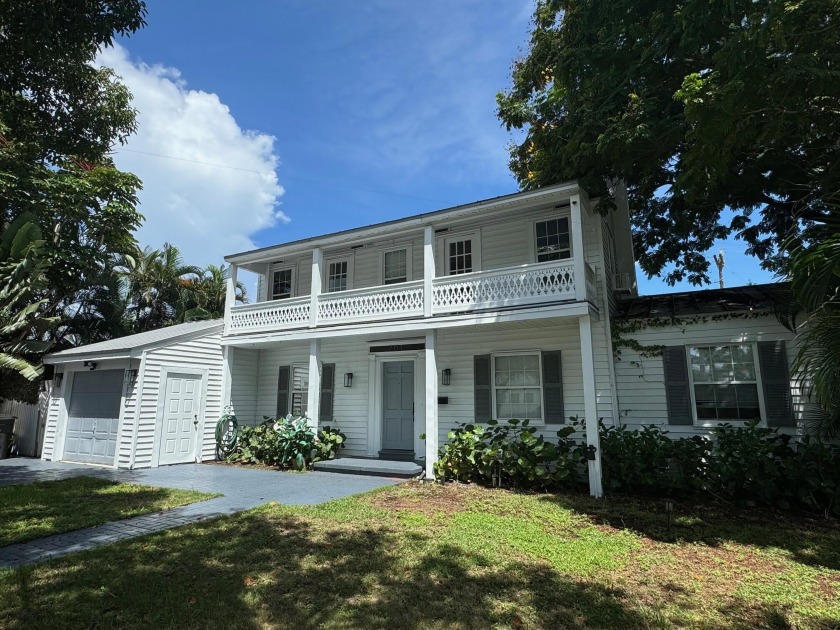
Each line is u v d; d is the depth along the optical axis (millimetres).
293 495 8195
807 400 8516
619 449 8555
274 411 14094
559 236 10953
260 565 4676
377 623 3518
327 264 14297
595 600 3973
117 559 4816
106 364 12234
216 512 6887
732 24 7430
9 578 4289
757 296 9656
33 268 11836
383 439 12484
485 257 11766
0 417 14039
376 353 12836
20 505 7223
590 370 8531
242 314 13195
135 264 22062
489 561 4871
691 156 7121
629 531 6105
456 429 11109
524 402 10789
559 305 8867
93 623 3479
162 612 3654
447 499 7883
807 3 5711
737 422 9078
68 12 9875
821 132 7848
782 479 7324
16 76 11719
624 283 11586
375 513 6832
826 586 4387
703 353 9547
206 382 12938
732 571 4758
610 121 8852
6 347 11859
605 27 8766
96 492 8227
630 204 14711
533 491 8602
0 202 12852
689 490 8016
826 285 4613
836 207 5551
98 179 13750
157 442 11664
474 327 10695
